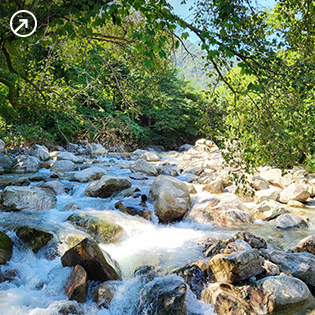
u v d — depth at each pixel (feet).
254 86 9.99
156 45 8.02
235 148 14.39
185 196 22.12
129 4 8.47
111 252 15.35
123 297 11.50
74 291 11.14
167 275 13.06
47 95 15.08
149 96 14.38
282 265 13.64
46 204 20.25
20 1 8.21
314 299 11.94
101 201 22.75
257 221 21.34
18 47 10.26
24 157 34.76
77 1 8.13
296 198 24.98
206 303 11.62
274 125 11.21
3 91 40.29
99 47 13.30
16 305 10.75
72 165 35.88
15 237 15.01
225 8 9.51
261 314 10.85
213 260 13.16
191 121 86.89
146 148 77.77
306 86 9.95
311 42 13.21
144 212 20.10
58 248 14.78
